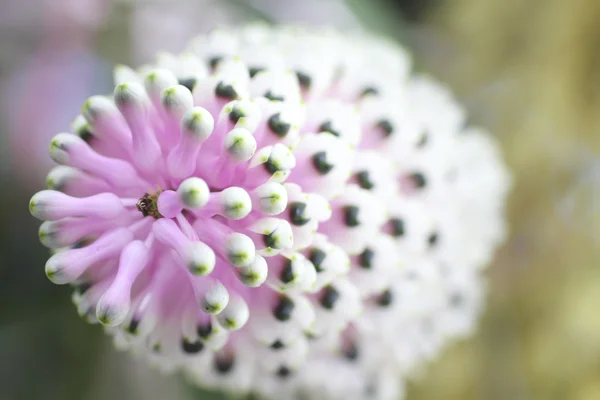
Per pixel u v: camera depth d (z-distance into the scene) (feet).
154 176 0.69
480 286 0.94
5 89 0.94
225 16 1.05
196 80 0.71
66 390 0.95
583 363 1.18
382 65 0.84
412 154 0.78
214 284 0.67
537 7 1.23
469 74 1.26
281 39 0.80
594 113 1.22
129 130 0.70
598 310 1.17
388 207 0.74
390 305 0.76
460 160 0.86
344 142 0.70
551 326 1.19
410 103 0.83
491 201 0.90
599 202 1.18
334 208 0.71
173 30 1.01
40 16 0.94
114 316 0.66
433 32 1.28
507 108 1.23
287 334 0.71
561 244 1.20
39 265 0.95
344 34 0.96
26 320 0.96
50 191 0.68
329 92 0.77
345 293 0.72
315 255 0.70
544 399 1.19
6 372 0.95
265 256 0.69
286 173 0.68
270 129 0.69
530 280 1.20
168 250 0.69
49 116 0.94
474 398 1.19
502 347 1.21
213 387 0.85
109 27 0.97
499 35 1.26
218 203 0.67
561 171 1.20
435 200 0.79
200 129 0.67
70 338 0.96
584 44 1.22
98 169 0.69
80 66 0.95
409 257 0.76
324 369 0.78
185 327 0.70
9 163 0.94
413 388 1.18
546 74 1.24
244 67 0.72
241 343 0.74
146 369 0.97
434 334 0.85
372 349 0.79
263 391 0.80
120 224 0.69
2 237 0.94
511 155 1.21
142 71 0.75
